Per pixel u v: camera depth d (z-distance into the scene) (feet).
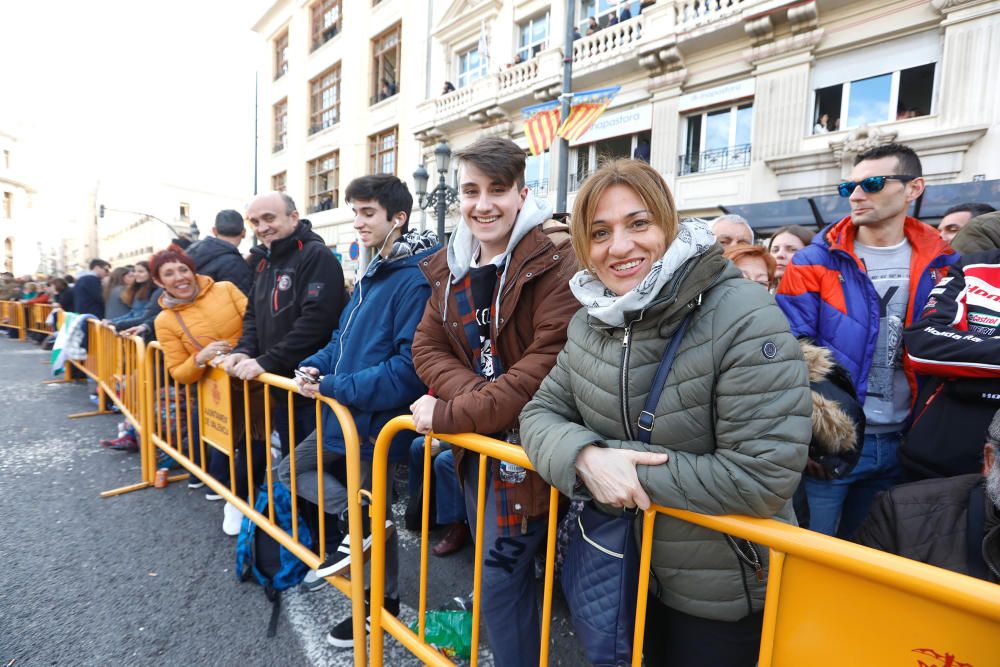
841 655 2.67
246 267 11.82
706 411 3.10
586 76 33.96
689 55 29.86
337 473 7.18
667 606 3.65
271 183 71.97
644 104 32.01
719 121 29.66
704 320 3.07
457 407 4.33
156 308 14.11
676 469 3.00
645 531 3.23
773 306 3.00
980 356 4.11
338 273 7.90
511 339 4.75
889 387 5.72
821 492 5.55
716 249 3.11
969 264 4.63
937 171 22.57
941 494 3.63
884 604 2.53
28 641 6.10
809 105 26.14
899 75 23.93
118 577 7.51
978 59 21.52
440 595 7.30
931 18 22.62
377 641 5.31
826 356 4.85
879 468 5.69
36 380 22.70
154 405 11.05
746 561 3.20
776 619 2.89
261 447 8.82
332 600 7.11
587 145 35.63
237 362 7.71
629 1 31.89
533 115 24.26
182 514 9.66
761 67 27.07
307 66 62.34
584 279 3.75
